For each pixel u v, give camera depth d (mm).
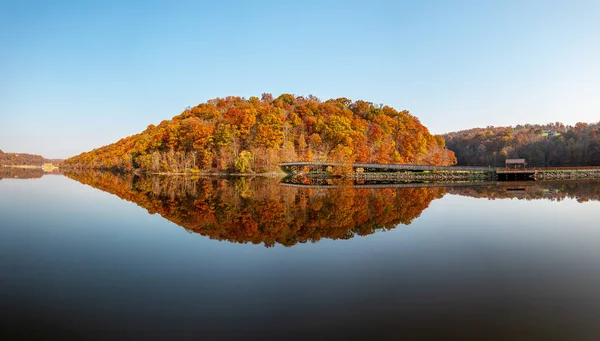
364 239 19391
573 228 22359
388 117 134125
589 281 12938
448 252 16812
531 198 38719
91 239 19234
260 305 10773
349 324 9570
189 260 15391
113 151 151500
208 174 96500
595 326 9539
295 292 11820
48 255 16109
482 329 9336
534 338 8898
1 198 37656
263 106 120875
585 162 135250
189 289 12062
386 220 25297
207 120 115250
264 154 96000
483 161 166875
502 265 14836
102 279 13008
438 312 10336
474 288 12227
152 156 103750
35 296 11391
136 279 13023
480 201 36062
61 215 26969
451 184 62781
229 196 41438
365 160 107812
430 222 24391
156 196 41156
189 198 39250
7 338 8758
